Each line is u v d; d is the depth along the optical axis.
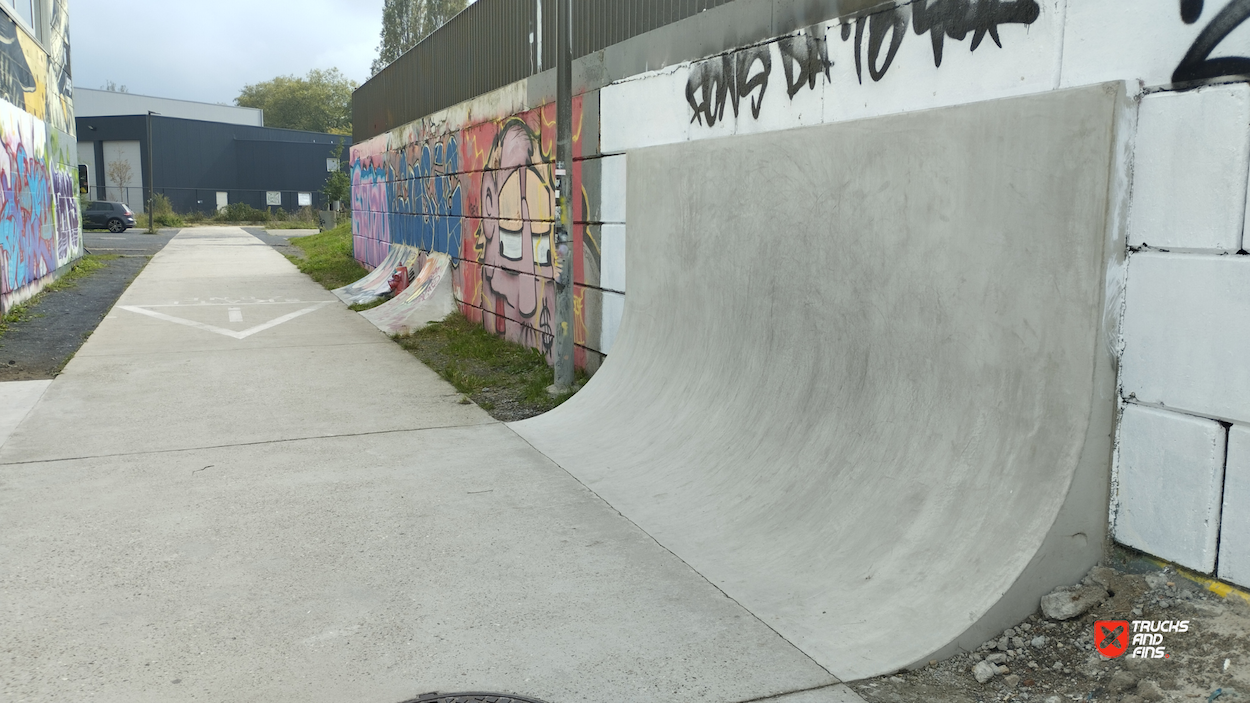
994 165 3.55
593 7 7.45
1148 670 2.74
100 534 4.21
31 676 2.92
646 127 6.69
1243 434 2.78
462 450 5.75
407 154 14.35
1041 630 3.09
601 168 7.44
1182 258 2.93
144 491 4.86
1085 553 3.21
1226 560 2.86
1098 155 3.09
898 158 4.08
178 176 58.81
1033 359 3.39
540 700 2.84
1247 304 2.75
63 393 7.32
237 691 2.86
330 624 3.34
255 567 3.86
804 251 4.79
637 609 3.50
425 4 45.94
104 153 58.12
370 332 10.82
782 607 3.50
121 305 13.16
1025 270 3.42
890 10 4.27
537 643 3.22
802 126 4.86
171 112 82.75
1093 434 3.17
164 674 2.96
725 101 5.69
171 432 6.12
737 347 5.41
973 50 3.79
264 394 7.36
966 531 3.43
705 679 2.98
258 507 4.62
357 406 6.97
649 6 6.56
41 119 15.52
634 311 6.80
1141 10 3.03
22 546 4.04
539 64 8.57
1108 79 3.17
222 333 10.59
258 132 61.75
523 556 4.03
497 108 9.84
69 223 18.84
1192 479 2.94
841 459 4.23
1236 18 2.73
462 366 8.66
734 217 5.46
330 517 4.49
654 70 6.51
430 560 3.97
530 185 8.97
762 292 5.19
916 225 3.99
